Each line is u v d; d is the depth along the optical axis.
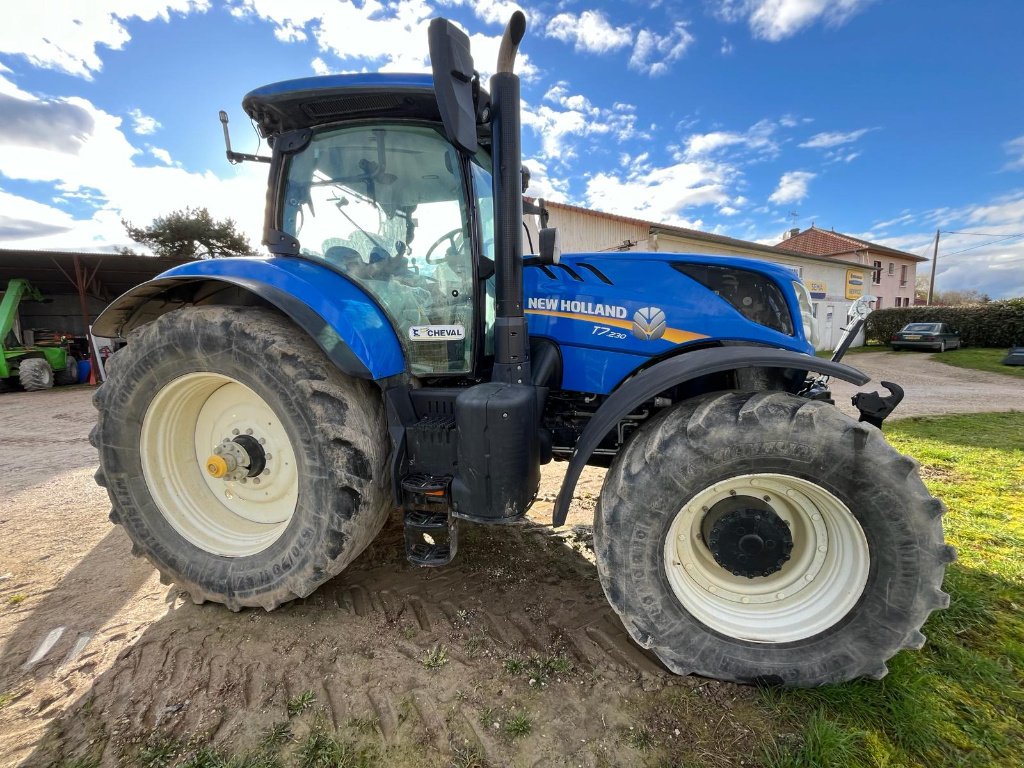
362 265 2.32
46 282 13.38
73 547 2.90
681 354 2.13
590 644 2.02
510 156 1.97
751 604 1.91
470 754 1.54
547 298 2.40
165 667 1.89
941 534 1.63
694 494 1.78
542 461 2.30
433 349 2.31
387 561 2.67
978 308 20.05
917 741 1.56
